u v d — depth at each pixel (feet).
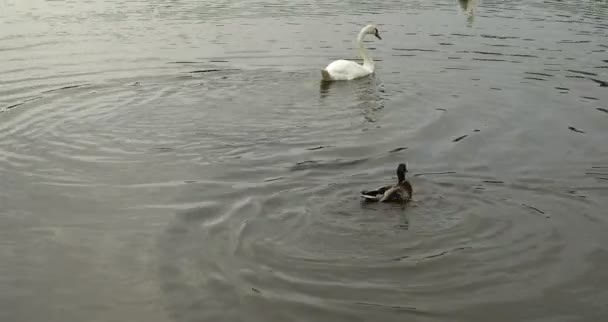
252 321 23.99
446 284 25.98
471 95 51.06
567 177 35.76
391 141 41.60
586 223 30.55
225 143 41.14
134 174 36.65
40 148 40.32
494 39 68.90
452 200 32.68
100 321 24.41
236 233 29.73
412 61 61.36
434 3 89.51
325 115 46.57
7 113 46.39
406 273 26.61
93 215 32.09
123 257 28.37
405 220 30.48
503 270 26.86
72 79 54.85
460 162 38.06
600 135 42.29
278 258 27.63
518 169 36.88
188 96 50.67
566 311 24.52
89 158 38.86
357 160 38.50
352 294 25.34
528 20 78.13
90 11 84.58
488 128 43.83
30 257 28.60
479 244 28.60
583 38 68.74
